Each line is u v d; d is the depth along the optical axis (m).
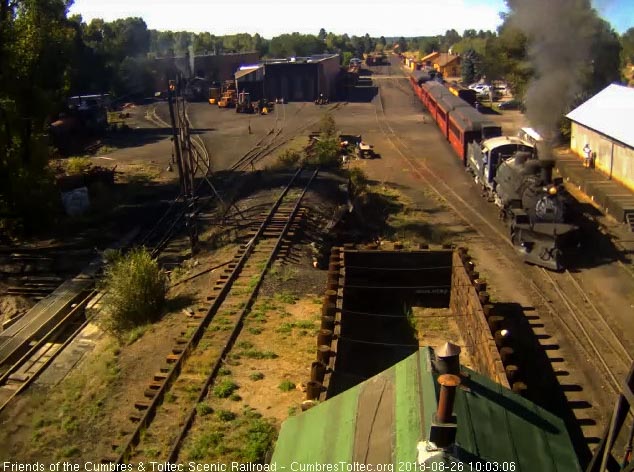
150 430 10.43
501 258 20.16
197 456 9.66
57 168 33.22
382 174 32.53
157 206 27.80
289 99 65.75
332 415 6.71
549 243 19.30
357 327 16.12
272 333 13.90
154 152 40.16
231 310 15.06
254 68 67.12
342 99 67.38
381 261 17.39
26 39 25.67
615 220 23.47
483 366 12.25
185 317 15.12
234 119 54.12
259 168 33.12
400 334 15.75
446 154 36.81
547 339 14.87
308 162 32.50
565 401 12.38
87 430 10.94
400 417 5.83
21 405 13.05
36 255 22.62
